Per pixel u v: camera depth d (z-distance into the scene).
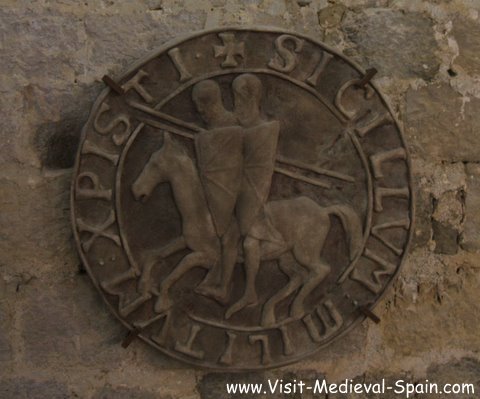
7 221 2.18
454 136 2.46
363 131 2.28
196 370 2.33
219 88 2.18
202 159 2.17
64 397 2.23
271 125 2.19
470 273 2.47
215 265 2.21
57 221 2.21
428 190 2.45
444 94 2.45
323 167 2.27
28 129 2.19
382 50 2.41
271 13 2.35
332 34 2.39
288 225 2.24
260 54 2.21
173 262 2.20
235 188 2.19
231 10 2.32
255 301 2.25
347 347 2.42
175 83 2.16
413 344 2.46
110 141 2.13
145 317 2.19
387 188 2.31
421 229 2.45
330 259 2.30
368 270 2.33
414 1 2.44
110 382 2.27
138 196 2.15
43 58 2.20
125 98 2.13
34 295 2.21
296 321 2.29
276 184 2.24
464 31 2.46
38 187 2.19
